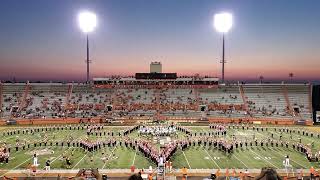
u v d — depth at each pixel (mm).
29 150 47844
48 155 44656
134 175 6711
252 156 44219
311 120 80188
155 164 39625
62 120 79750
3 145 49844
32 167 36281
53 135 60750
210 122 79812
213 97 90688
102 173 35844
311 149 48750
